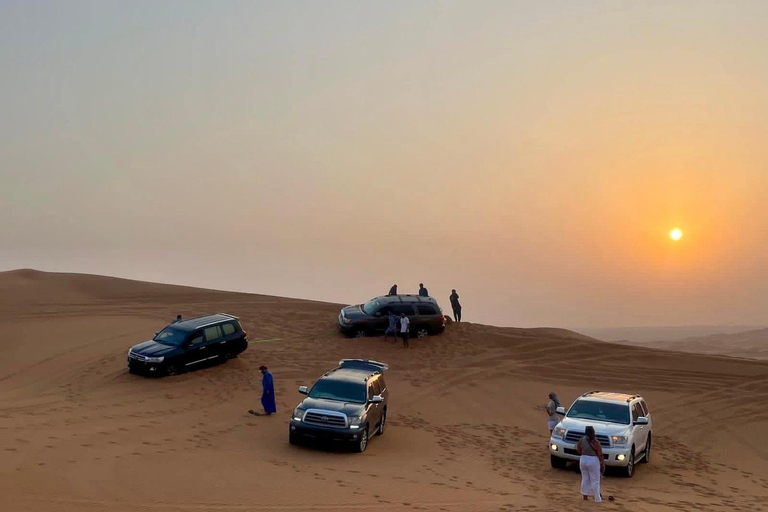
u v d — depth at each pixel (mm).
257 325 35500
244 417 22906
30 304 40406
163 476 14984
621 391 29703
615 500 15484
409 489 15422
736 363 33031
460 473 17922
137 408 22719
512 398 28031
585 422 19266
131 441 18516
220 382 26672
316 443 20031
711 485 19047
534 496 15523
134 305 41344
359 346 32344
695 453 23297
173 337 27703
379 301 34250
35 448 16547
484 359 32219
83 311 39094
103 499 12797
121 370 27328
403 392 27797
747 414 27547
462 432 23656
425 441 22078
